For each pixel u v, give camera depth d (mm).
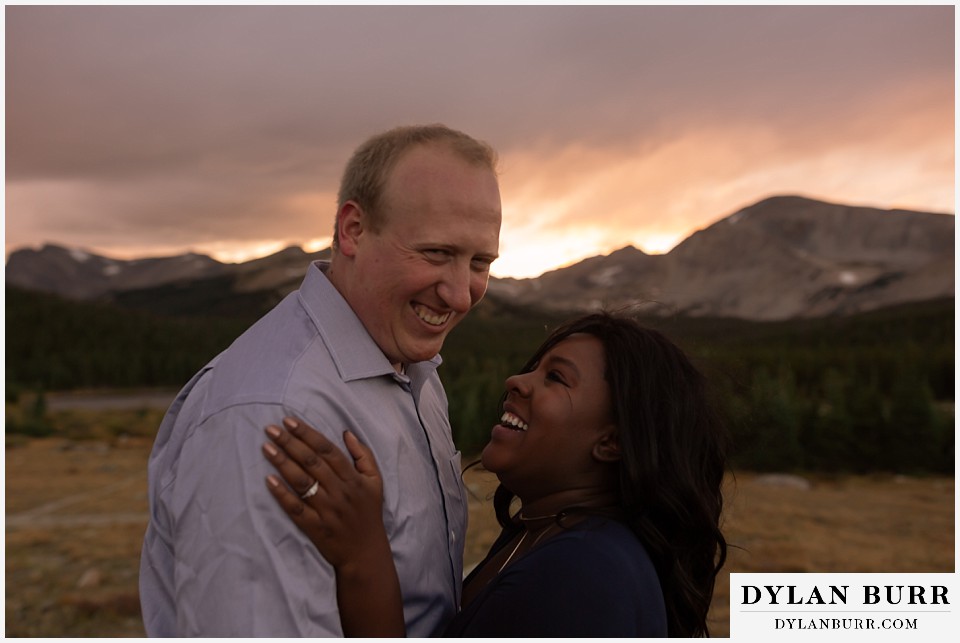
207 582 1521
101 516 22531
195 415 1699
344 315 1822
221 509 1538
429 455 1970
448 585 1940
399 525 1771
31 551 17141
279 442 1554
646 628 1651
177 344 142750
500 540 2178
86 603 12125
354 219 1857
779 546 18000
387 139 1846
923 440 37594
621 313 2148
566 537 1729
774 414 36688
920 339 130500
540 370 1973
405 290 1800
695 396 1914
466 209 1792
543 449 1895
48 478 31703
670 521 1896
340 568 1605
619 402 1846
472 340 140125
